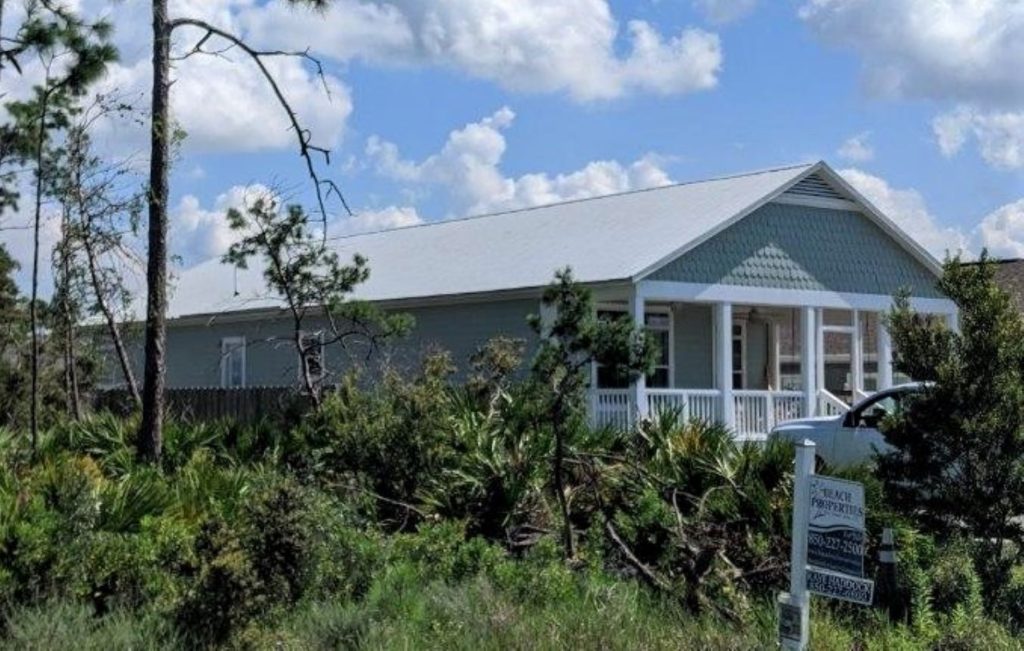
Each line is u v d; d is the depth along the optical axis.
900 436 10.67
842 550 7.79
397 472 13.25
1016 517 10.88
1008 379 10.26
